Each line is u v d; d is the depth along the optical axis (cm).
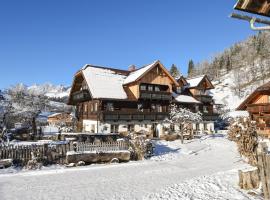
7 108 3669
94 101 4306
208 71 14412
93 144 2402
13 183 1567
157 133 4538
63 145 2292
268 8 722
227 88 10638
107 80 4525
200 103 5216
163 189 1262
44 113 6750
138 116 4328
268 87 3325
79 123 4819
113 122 4138
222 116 6594
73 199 1220
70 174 1839
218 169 1842
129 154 2439
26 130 3753
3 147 2116
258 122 3606
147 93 4466
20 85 5878
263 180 918
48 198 1245
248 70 11612
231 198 998
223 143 3559
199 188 1204
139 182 1536
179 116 3881
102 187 1437
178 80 5391
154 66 4584
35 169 2041
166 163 2302
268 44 13638
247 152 1805
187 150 3044
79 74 4644
